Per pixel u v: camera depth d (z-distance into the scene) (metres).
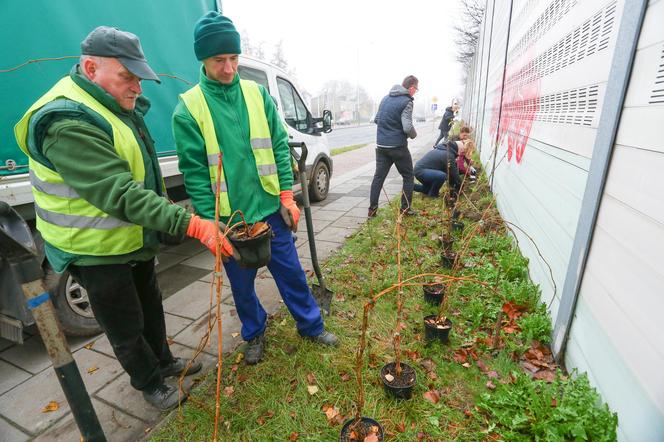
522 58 4.04
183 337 2.69
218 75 1.82
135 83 1.59
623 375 1.50
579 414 1.63
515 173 4.17
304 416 1.92
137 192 1.43
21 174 2.33
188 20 3.52
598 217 1.81
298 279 2.26
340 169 11.01
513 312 2.62
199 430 1.87
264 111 2.08
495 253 3.56
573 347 2.02
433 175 5.73
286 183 2.18
